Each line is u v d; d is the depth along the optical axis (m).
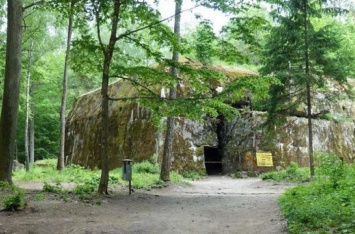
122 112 27.95
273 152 26.02
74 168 23.66
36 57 25.30
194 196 14.52
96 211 9.89
